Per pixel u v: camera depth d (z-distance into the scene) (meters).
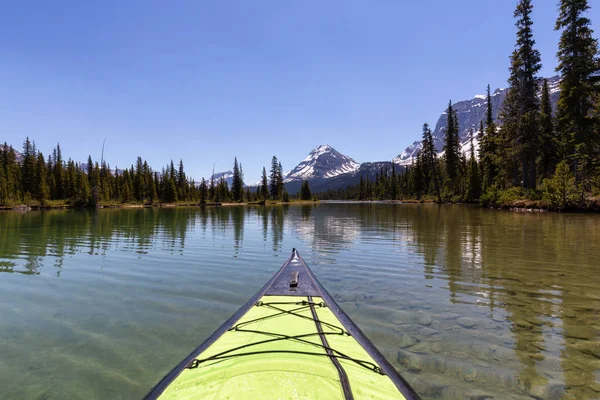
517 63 36.97
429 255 12.04
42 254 13.10
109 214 42.06
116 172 100.69
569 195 28.22
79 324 6.41
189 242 16.08
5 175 74.19
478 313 6.55
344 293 7.88
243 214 42.19
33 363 5.04
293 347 3.90
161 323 6.41
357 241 15.81
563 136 35.09
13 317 6.77
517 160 40.44
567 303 7.03
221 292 8.24
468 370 4.53
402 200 89.69
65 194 79.88
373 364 3.56
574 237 14.95
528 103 36.53
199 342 5.65
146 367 4.90
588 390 4.08
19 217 35.28
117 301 7.64
